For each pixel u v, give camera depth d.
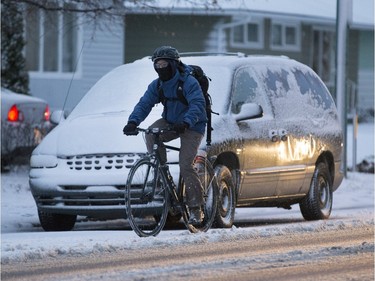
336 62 58.56
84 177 33.38
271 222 38.88
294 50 115.19
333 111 41.72
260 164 36.19
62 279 21.48
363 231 31.66
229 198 34.09
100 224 38.72
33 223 38.06
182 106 30.34
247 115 35.12
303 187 38.72
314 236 30.14
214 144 33.66
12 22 69.12
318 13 111.19
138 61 38.66
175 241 28.20
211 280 21.08
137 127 30.48
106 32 95.94
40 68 95.12
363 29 120.81
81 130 34.53
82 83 95.75
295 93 39.34
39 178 34.19
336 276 21.81
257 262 23.83
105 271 22.70
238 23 101.94
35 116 52.00
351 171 63.66
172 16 102.88
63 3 52.78
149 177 30.42
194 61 37.12
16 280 21.58
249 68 37.41
